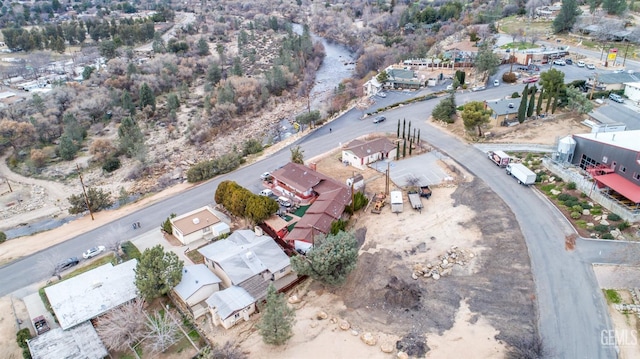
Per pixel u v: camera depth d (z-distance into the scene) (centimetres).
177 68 17188
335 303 5319
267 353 4722
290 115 13612
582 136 7325
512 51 14062
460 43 15825
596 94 10400
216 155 11262
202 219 7044
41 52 19862
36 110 13488
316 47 19525
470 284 5369
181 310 5369
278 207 7019
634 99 10175
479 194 7156
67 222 8369
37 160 11269
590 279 5234
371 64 16062
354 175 7862
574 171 7256
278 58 17712
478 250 5909
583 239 5862
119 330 4853
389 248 6116
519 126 9319
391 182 7825
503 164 7925
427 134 9625
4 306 5709
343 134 10188
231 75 16212
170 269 5531
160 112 14325
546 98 10119
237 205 6950
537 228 6172
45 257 6669
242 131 12781
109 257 6612
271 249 6088
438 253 5934
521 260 5609
